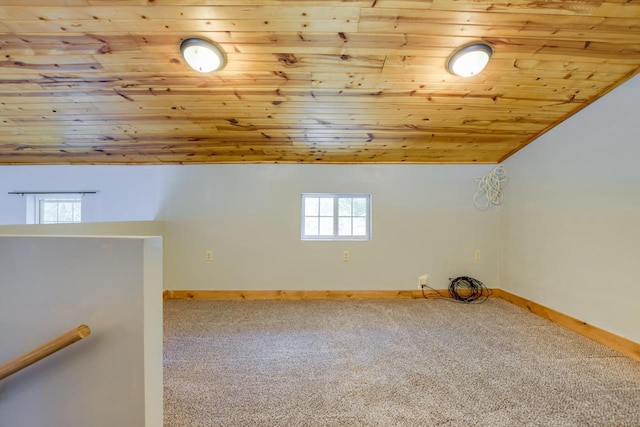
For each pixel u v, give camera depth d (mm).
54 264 1087
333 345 2332
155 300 1113
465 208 3629
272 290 3580
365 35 1762
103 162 3516
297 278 3588
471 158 3510
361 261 3605
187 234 3553
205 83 2154
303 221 3691
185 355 2168
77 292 1080
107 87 2182
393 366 2018
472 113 2572
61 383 1096
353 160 3541
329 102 2402
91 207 3645
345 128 2807
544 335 2500
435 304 3344
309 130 2832
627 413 1548
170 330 2615
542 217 2941
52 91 2213
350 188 3611
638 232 2076
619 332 2203
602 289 2326
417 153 3367
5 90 2189
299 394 1713
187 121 2652
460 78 2133
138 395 1057
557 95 2318
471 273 3641
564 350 2230
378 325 2734
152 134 2873
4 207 3643
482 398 1674
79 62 1933
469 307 3232
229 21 1653
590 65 2008
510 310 3135
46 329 1096
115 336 1065
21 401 1115
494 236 3629
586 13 1615
